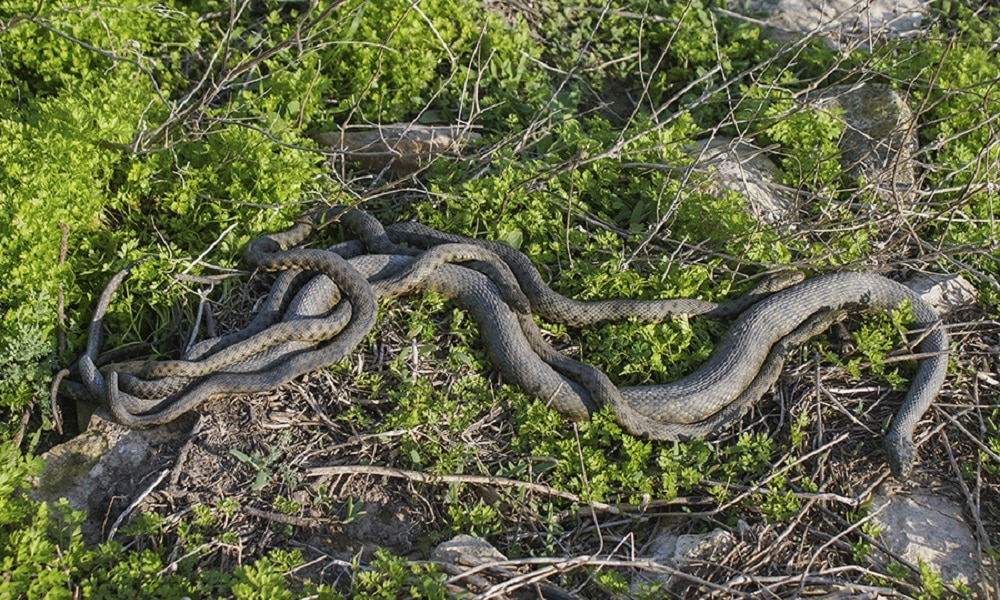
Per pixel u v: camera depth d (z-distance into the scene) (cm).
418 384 200
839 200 221
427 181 220
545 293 208
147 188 211
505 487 196
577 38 238
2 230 201
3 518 186
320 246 213
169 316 205
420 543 193
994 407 205
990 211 215
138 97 214
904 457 199
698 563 192
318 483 195
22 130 208
